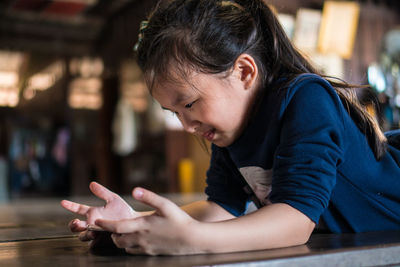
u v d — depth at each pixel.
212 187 0.99
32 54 7.12
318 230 0.90
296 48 0.87
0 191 5.99
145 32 0.79
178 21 0.75
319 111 0.73
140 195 0.60
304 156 0.69
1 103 8.13
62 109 8.16
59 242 0.86
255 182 0.87
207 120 0.76
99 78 7.09
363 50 4.77
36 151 8.47
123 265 0.54
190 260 0.54
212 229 0.59
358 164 0.82
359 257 0.58
